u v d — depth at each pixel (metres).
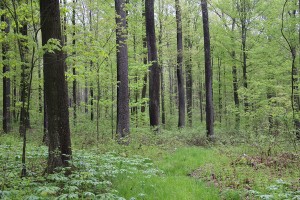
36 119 22.20
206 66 15.24
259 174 7.70
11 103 20.81
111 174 6.83
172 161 9.92
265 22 17.53
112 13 14.45
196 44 26.83
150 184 6.87
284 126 13.10
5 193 4.66
